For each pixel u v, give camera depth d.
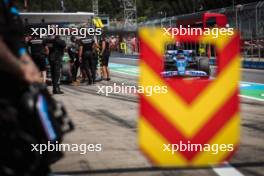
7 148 3.82
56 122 4.12
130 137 11.27
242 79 28.97
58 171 8.26
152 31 6.50
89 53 26.50
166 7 102.19
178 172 7.64
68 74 27.38
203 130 7.13
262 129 11.96
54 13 27.84
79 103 18.41
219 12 46.03
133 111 15.91
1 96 3.95
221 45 6.66
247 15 41.09
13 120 3.82
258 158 8.76
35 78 4.14
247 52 41.38
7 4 4.21
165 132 7.11
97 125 13.13
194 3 86.75
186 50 23.75
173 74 22.86
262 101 18.19
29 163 3.92
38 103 3.96
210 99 6.92
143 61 6.62
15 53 4.13
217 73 6.83
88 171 8.26
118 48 66.25
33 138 3.90
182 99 6.91
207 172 7.68
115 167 8.45
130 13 105.31
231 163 8.29
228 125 7.09
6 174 3.82
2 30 4.04
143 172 8.02
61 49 22.08
